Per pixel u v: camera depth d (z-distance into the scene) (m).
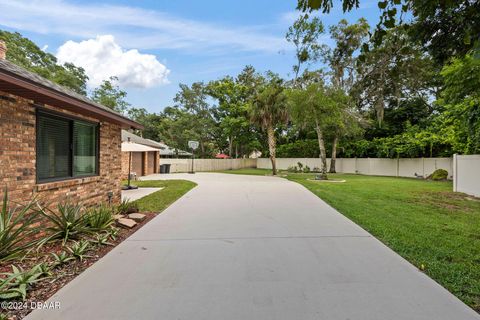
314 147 29.11
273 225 5.81
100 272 3.49
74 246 4.17
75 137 6.27
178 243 4.65
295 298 2.83
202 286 3.10
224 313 2.57
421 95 25.39
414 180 17.72
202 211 7.31
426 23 3.75
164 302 2.76
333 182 15.79
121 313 2.57
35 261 3.79
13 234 3.79
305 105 16.75
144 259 3.93
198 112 36.47
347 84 23.19
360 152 25.06
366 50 3.54
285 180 16.59
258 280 3.24
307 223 5.98
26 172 4.66
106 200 7.66
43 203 5.03
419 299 2.80
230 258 3.95
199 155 35.44
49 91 4.31
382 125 24.77
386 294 2.90
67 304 2.73
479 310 2.60
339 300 2.78
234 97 31.58
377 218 6.34
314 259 3.89
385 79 22.41
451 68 8.04
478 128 10.73
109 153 7.88
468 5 3.15
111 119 7.23
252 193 10.67
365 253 4.13
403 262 3.77
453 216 6.67
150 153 22.77
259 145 34.16
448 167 18.36
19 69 4.98
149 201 8.82
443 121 18.06
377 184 14.55
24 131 4.62
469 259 3.86
